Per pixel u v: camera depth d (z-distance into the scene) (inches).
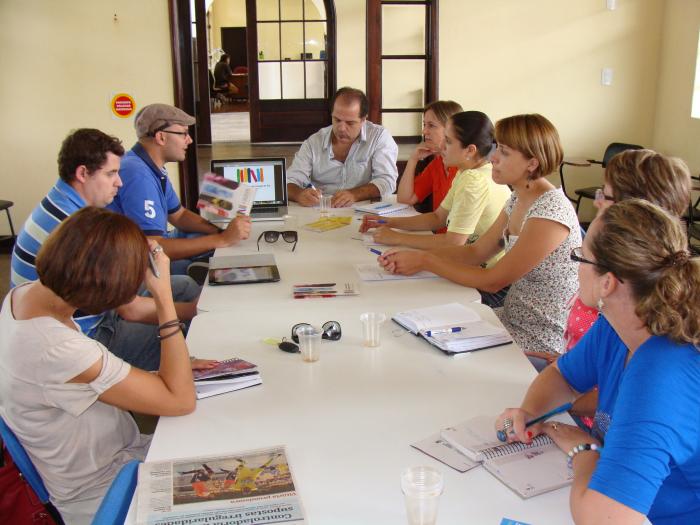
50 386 60.4
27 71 194.4
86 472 65.4
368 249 117.3
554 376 63.8
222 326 83.1
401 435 58.9
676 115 221.1
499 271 92.9
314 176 167.3
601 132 236.2
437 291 94.8
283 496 50.2
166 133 126.8
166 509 48.8
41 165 201.8
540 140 93.7
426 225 132.0
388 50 302.0
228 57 523.5
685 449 45.8
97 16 191.6
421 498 44.4
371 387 67.5
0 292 182.5
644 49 229.9
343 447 57.1
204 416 62.6
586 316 83.5
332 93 311.7
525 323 96.2
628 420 45.8
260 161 142.6
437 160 150.7
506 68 230.1
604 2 226.1
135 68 195.3
